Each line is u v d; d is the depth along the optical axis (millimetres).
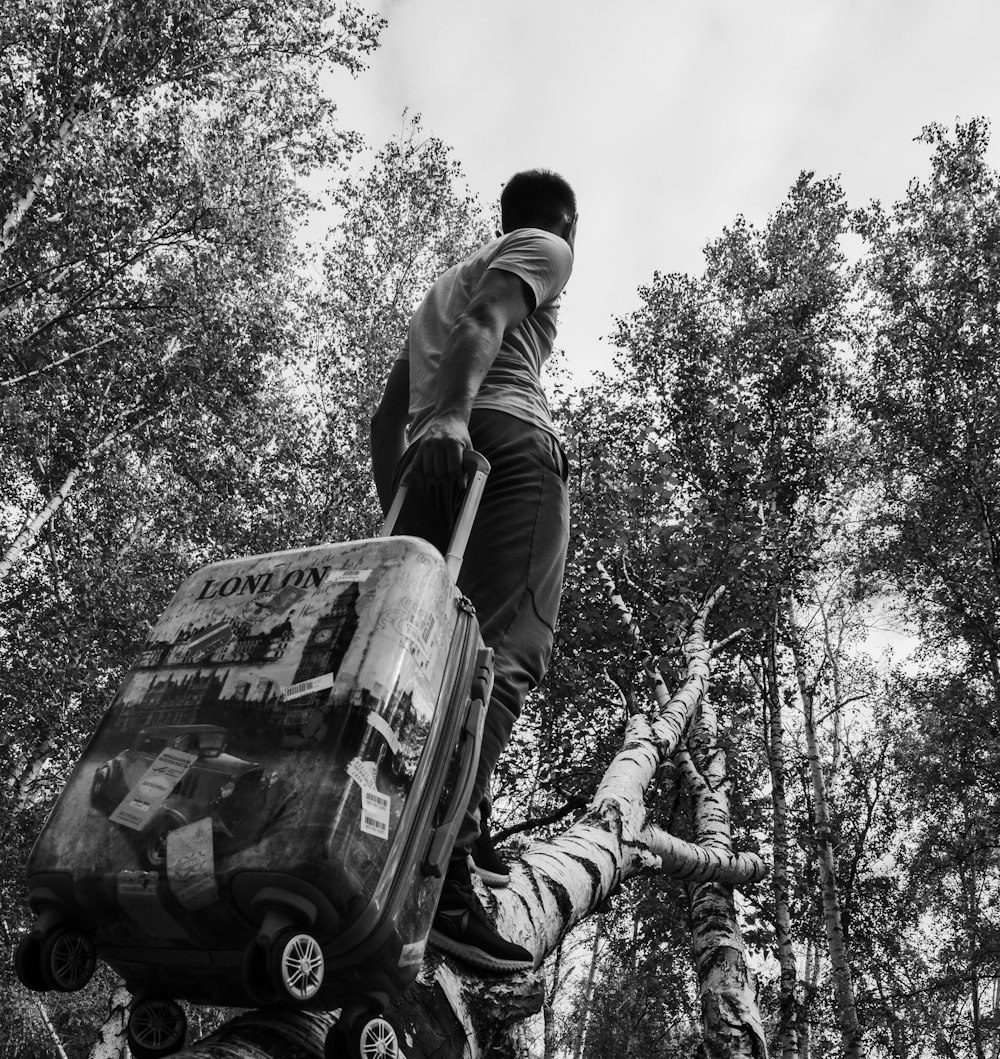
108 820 1008
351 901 902
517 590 1577
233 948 953
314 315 17625
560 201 1994
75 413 16469
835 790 18781
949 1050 16766
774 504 14961
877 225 18781
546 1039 20062
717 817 5387
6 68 13305
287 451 17016
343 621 1055
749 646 14367
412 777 1018
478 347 1520
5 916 13805
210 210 14266
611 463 9875
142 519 18156
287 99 16000
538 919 1684
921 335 17719
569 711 9695
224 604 1150
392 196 19109
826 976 17297
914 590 18062
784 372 17516
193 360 15789
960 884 20562
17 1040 15594
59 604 15141
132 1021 1124
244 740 995
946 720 16891
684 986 14469
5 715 14289
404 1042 1107
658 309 18500
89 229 13609
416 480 1627
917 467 17688
